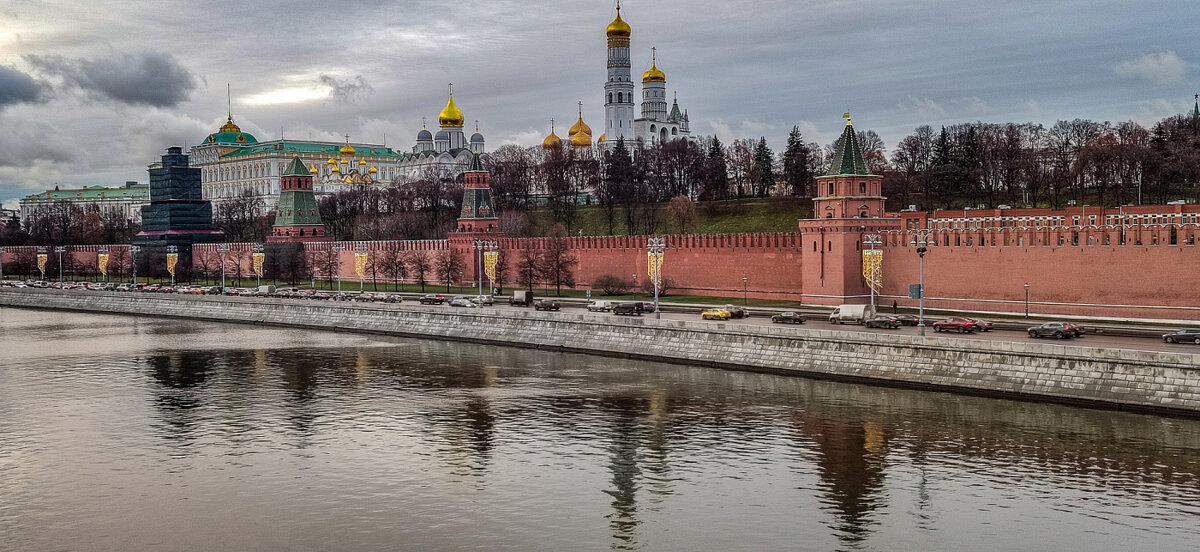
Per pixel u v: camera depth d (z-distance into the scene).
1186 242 109.44
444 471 71.88
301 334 149.88
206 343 139.00
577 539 58.66
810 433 78.88
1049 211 138.50
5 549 58.38
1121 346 91.75
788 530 59.41
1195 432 74.69
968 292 129.00
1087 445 72.94
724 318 125.00
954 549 56.09
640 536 58.94
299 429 84.69
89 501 66.69
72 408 94.00
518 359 118.19
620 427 82.75
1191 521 58.94
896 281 137.50
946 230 131.25
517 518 62.19
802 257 144.88
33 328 162.75
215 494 67.75
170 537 60.12
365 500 66.06
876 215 141.12
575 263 184.38
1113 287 115.12
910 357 94.44
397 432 83.06
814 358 101.25
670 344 114.06
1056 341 95.31
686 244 164.38
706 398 92.19
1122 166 196.38
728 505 63.66
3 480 71.38
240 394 99.62
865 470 69.62
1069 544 56.25
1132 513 60.28
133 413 91.62
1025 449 72.69
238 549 58.12
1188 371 78.81
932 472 68.69
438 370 111.31
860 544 57.16
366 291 196.00
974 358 90.56
